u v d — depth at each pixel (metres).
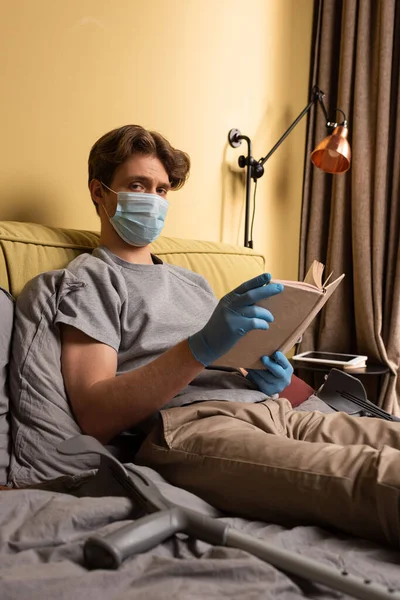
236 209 2.44
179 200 2.15
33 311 1.19
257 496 0.90
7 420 1.14
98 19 1.80
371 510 0.79
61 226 1.71
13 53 1.56
